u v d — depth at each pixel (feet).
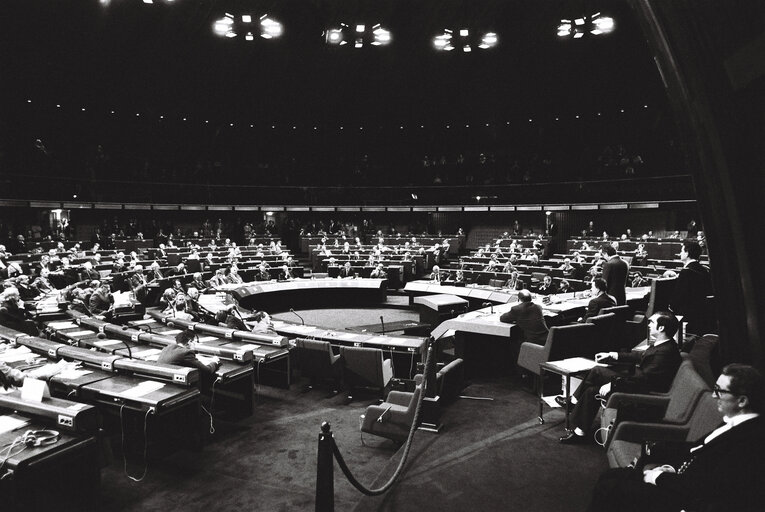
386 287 62.28
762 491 9.43
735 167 9.59
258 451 19.72
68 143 89.15
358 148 110.83
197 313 39.70
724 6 8.66
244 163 107.45
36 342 23.35
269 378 28.25
